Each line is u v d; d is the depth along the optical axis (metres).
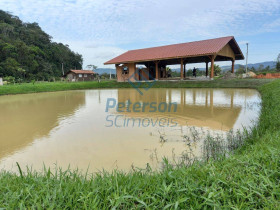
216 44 14.52
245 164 1.68
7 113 6.29
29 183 1.55
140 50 20.38
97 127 4.24
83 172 2.28
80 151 2.92
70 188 1.42
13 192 1.40
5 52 39.28
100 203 1.27
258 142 2.50
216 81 13.28
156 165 2.39
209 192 1.30
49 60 51.53
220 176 1.48
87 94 12.23
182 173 1.60
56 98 10.45
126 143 3.19
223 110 5.74
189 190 1.32
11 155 2.87
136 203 1.32
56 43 62.97
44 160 2.66
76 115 5.65
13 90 13.89
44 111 6.47
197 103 7.14
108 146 3.08
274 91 6.68
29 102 9.06
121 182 1.50
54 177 1.67
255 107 5.98
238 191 1.31
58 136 3.69
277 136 2.43
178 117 5.04
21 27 53.91
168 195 1.32
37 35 52.44
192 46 16.02
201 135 3.50
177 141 3.21
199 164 1.87
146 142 3.21
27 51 42.47
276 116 3.52
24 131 4.13
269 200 1.22
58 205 1.25
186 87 13.29
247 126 4.02
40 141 3.43
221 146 2.83
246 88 11.37
